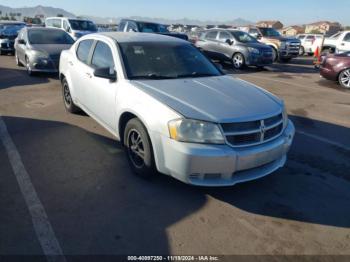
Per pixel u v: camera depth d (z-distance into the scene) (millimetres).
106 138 5254
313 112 7410
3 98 7688
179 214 3363
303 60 21047
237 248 2924
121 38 4871
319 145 5359
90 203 3479
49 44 11070
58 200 3508
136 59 4473
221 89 4023
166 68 4527
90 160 4461
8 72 11234
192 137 3271
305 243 3029
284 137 3748
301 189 3949
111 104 4332
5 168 4164
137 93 3846
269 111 3588
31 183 3826
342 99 8836
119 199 3570
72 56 5875
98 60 4969
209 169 3264
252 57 14148
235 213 3426
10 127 5672
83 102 5426
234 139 3314
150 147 3674
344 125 6488
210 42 15773
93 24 18969
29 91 8484
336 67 10859
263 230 3182
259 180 4105
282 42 18188
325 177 4270
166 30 17281
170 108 3420
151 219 3266
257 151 3387
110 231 3064
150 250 2857
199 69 4754
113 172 4145
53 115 6387
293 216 3418
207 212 3418
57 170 4156
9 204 3402
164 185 3873
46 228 3062
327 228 3256
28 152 4656
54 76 10695
